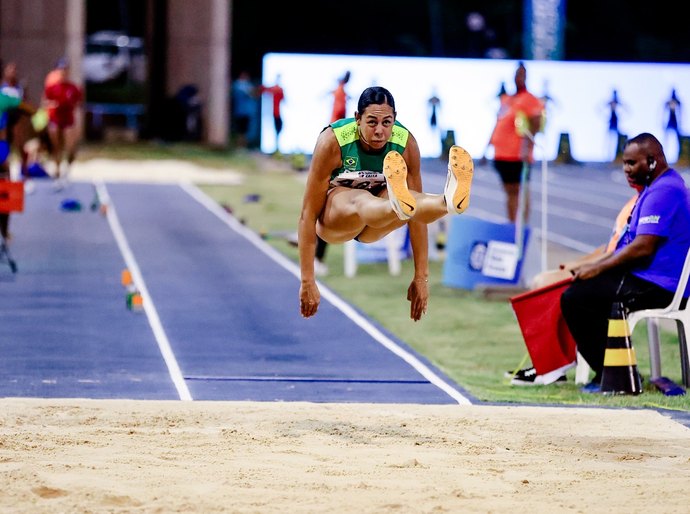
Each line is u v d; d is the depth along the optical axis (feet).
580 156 344.08
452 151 59.57
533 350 95.81
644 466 64.59
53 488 55.01
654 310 92.84
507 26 485.15
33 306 125.59
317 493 56.08
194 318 122.01
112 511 52.21
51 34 315.17
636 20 485.97
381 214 63.10
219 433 70.74
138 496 54.60
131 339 109.91
